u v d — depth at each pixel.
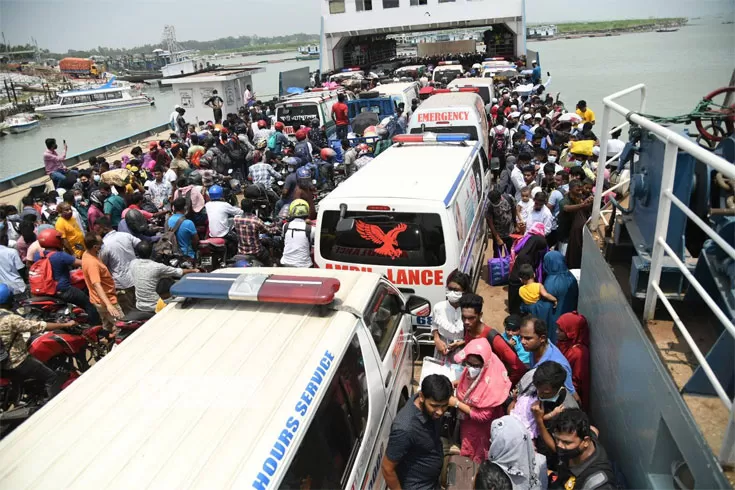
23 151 23.70
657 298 3.27
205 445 2.24
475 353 3.77
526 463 3.08
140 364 2.77
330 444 2.64
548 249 6.49
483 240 7.96
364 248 5.33
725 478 1.92
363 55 36.91
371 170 6.32
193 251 7.55
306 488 2.35
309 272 3.99
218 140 12.84
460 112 9.53
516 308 6.20
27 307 5.84
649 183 3.42
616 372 3.46
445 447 4.38
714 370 2.47
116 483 2.08
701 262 3.00
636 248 3.45
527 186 7.18
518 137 10.63
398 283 5.29
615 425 3.45
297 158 10.25
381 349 3.72
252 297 3.16
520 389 3.89
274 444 2.24
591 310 4.30
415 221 5.11
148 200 9.76
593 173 7.43
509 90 18.94
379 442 3.43
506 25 28.25
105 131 28.27
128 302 6.87
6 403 4.71
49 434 2.34
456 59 33.34
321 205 5.38
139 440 2.28
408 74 27.33
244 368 2.69
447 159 6.70
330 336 2.96
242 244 7.16
